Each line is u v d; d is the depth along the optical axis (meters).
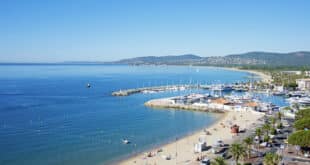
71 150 148.62
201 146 144.25
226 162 123.69
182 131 189.88
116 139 170.00
